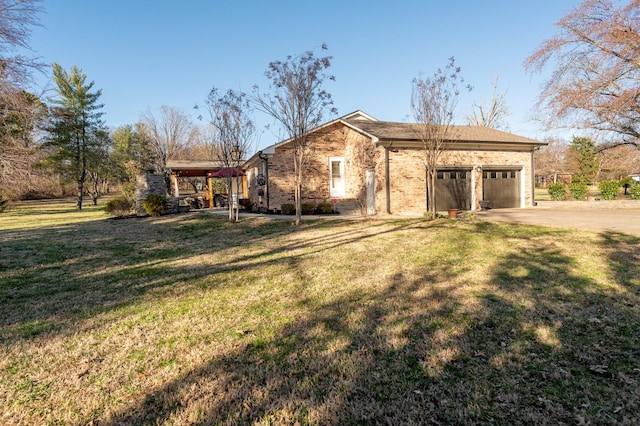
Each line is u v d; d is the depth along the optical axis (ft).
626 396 7.43
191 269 20.72
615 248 21.76
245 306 13.85
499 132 61.16
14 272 20.83
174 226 42.63
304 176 53.16
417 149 47.34
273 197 53.21
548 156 135.54
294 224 39.01
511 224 34.27
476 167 51.57
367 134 47.65
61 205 106.93
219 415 7.30
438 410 7.23
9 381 8.80
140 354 10.11
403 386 8.09
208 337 11.08
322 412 7.30
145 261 23.56
